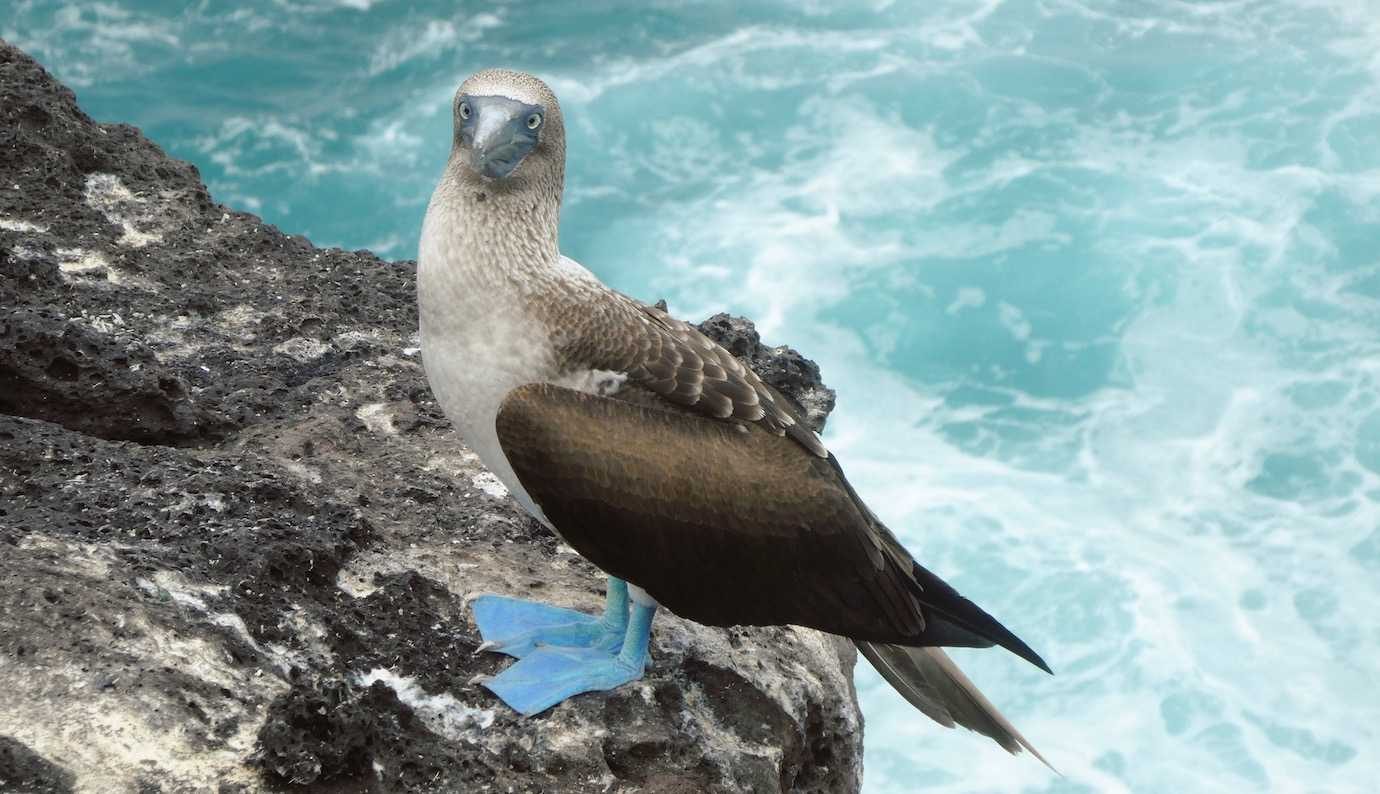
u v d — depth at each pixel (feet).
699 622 27.71
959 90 129.49
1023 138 125.70
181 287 37.70
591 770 26.53
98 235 38.37
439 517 31.63
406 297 38.88
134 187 40.29
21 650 24.29
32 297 35.83
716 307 111.96
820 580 26.96
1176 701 84.79
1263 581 93.20
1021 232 117.08
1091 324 111.04
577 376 25.98
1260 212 117.91
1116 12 136.56
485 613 28.60
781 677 29.81
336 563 28.27
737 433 26.58
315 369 35.88
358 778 24.70
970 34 135.03
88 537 27.07
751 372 27.94
